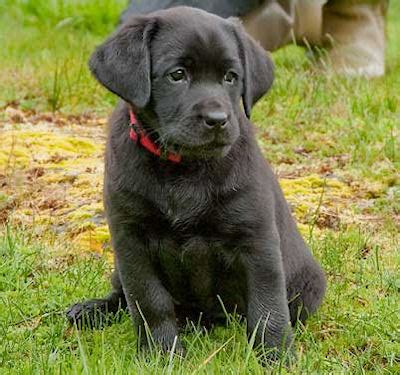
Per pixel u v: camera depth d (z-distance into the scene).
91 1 24.73
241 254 8.44
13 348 8.62
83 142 14.31
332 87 16.25
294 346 8.63
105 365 7.78
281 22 17.30
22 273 10.17
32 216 11.85
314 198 12.39
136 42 8.38
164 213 8.30
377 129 14.46
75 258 10.69
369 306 9.49
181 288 8.91
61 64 18.14
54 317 9.38
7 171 13.12
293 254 9.14
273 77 8.96
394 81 17.64
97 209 11.85
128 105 8.59
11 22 23.77
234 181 8.28
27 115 15.86
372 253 10.83
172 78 8.28
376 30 18.94
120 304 9.47
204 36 8.28
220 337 8.95
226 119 8.05
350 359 8.47
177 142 8.16
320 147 14.15
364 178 13.07
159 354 8.00
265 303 8.38
